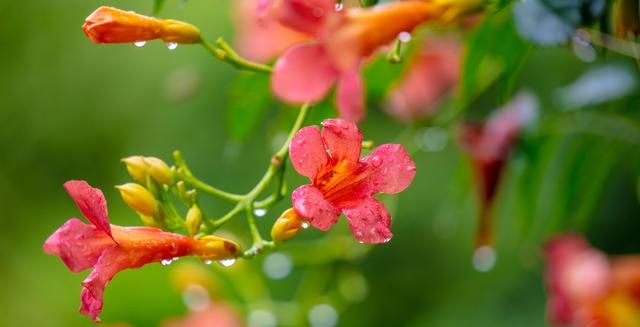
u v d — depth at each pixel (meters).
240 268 1.22
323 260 1.20
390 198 1.21
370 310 1.74
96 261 0.88
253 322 1.22
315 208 0.88
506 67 1.01
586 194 1.09
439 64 1.18
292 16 0.92
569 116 1.10
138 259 0.89
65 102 2.04
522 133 1.10
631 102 1.08
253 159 1.75
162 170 0.92
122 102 1.99
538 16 0.94
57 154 2.07
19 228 2.02
